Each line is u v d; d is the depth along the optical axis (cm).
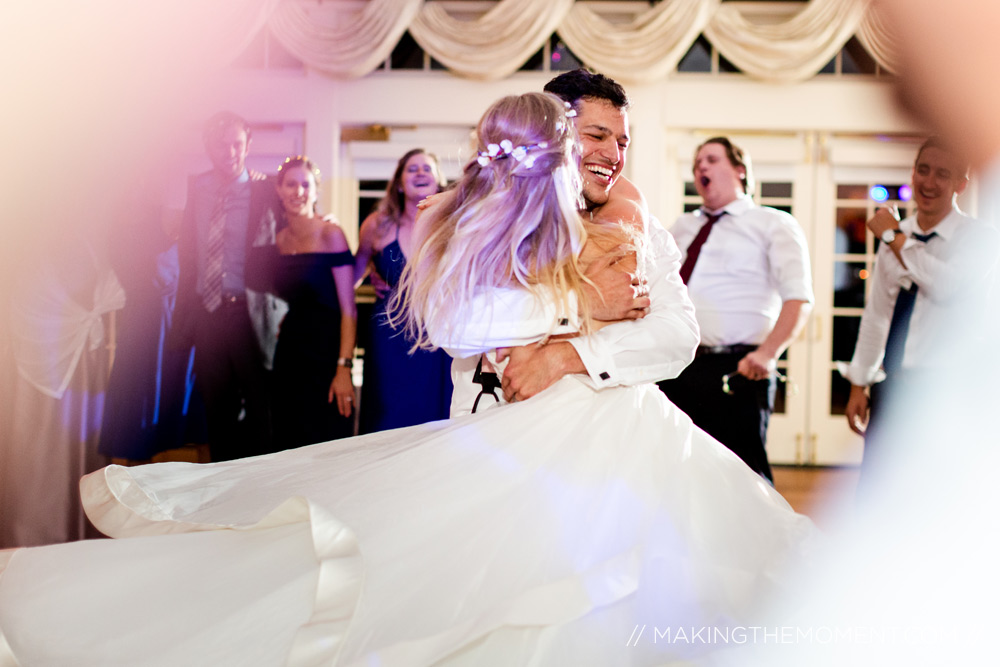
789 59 554
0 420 324
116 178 331
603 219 153
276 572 116
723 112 577
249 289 329
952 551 177
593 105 162
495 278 137
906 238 287
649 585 118
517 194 137
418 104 576
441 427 146
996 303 279
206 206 333
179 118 500
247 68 571
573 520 120
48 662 108
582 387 134
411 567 112
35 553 124
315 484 130
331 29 557
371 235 348
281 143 578
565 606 108
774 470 566
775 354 315
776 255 322
